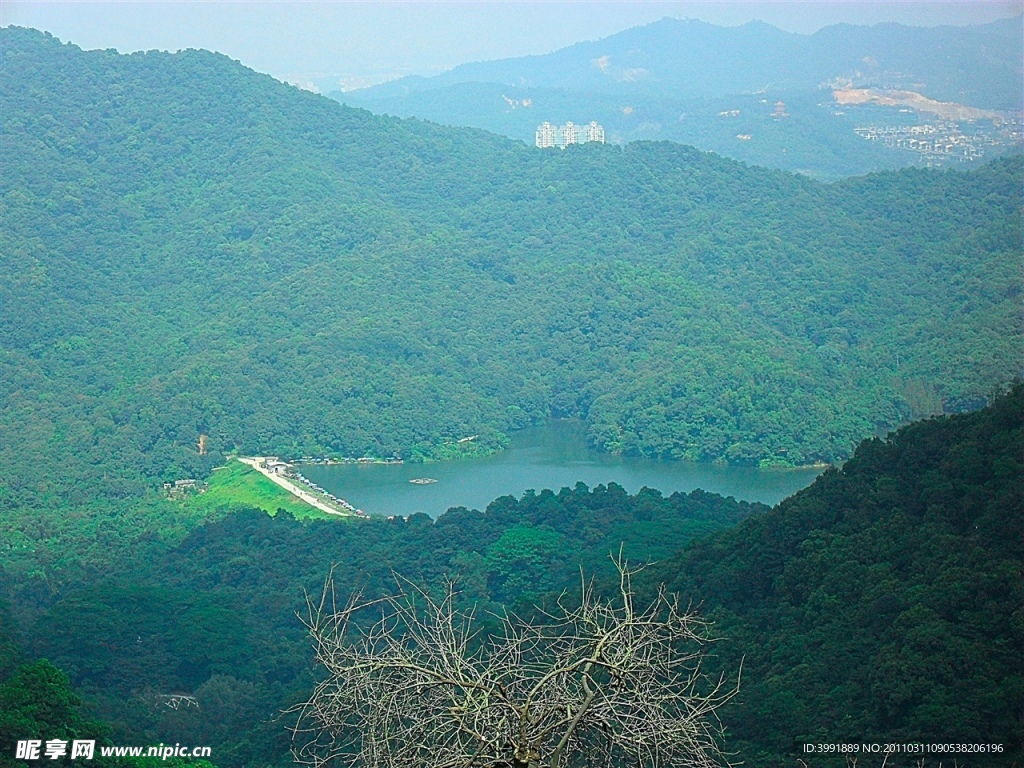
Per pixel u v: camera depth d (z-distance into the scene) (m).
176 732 53.84
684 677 38.47
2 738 40.50
